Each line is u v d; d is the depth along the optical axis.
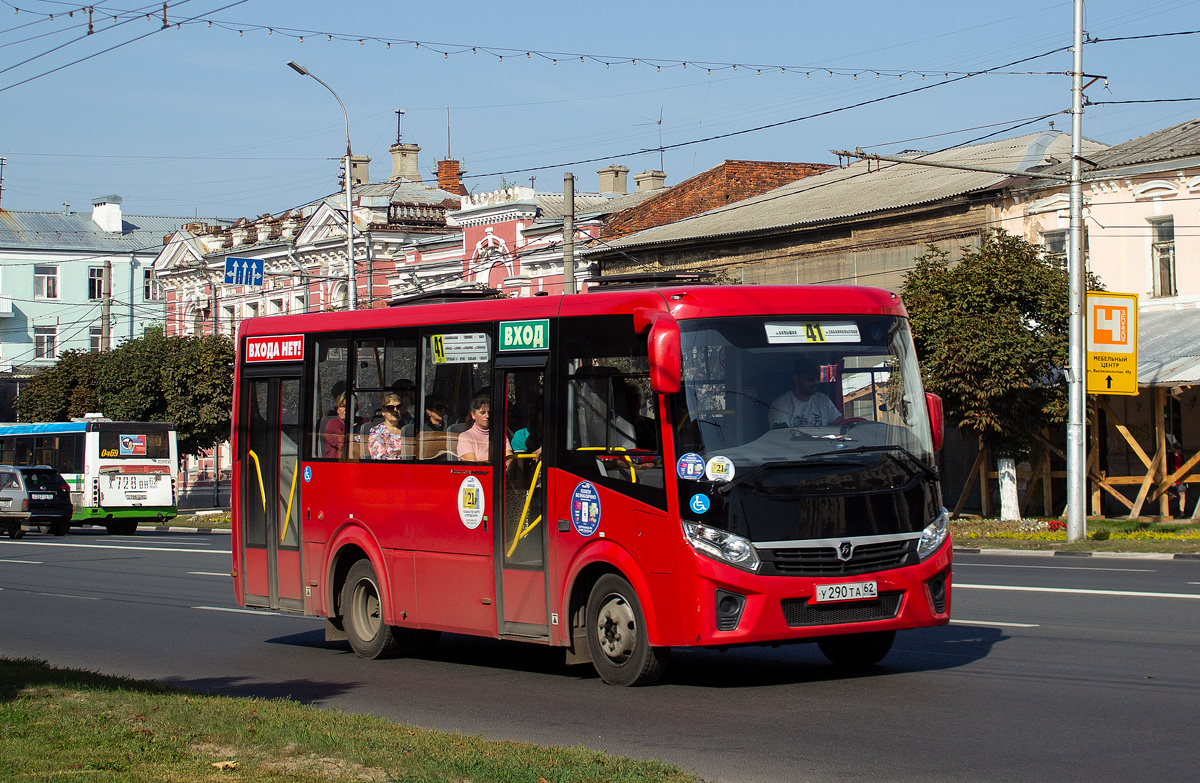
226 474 63.25
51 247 80.50
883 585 9.96
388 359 12.81
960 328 27.23
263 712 9.05
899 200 35.56
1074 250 25.14
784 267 38.62
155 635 15.35
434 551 12.15
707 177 48.09
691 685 10.68
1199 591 16.03
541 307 11.29
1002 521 28.58
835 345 10.38
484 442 11.70
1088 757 7.76
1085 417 26.39
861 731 8.66
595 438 10.67
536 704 10.16
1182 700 9.38
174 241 68.50
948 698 9.71
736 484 9.77
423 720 9.64
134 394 50.28
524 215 47.69
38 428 42.12
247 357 14.65
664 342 9.74
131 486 40.41
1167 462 29.88
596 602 10.72
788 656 12.23
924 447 10.52
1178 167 29.75
